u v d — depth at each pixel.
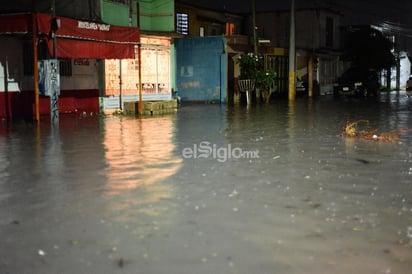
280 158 9.88
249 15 44.03
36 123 16.94
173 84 26.28
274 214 5.97
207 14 37.88
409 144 11.82
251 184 7.58
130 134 13.95
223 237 5.17
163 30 25.80
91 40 17.98
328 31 45.56
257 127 15.75
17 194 7.12
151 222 5.70
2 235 5.36
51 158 10.05
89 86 21.20
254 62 31.02
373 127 15.65
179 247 4.90
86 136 13.52
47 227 5.59
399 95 42.25
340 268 4.37
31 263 4.58
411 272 4.28
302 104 29.14
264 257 4.62
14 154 10.58
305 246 4.90
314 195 6.88
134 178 8.08
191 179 7.96
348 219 5.77
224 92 30.78
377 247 4.87
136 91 23.75
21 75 18.80
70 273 4.35
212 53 30.92
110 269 4.41
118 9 22.73
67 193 7.12
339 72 48.50
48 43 16.53
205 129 15.20
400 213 6.01
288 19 43.62
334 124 16.67
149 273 4.30
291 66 33.72
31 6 19.19
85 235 5.30
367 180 7.84
